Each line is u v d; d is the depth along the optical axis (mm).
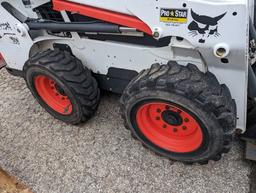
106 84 1639
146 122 1452
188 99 1202
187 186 1444
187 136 1417
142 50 1351
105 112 1791
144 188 1458
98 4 1291
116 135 1681
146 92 1265
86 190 1483
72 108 1632
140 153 1590
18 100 1956
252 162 1488
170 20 1176
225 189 1418
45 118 1827
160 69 1266
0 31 1636
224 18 1093
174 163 1529
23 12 1524
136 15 1227
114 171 1536
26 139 1733
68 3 1354
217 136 1259
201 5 1100
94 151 1628
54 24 1430
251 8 1272
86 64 1583
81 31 1389
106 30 1319
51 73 1515
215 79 1243
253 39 1271
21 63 1752
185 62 1292
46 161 1617
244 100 1272
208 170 1484
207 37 1153
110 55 1462
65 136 1716
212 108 1194
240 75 1212
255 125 1384
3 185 1472
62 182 1524
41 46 1641
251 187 1415
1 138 1756
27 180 1549
